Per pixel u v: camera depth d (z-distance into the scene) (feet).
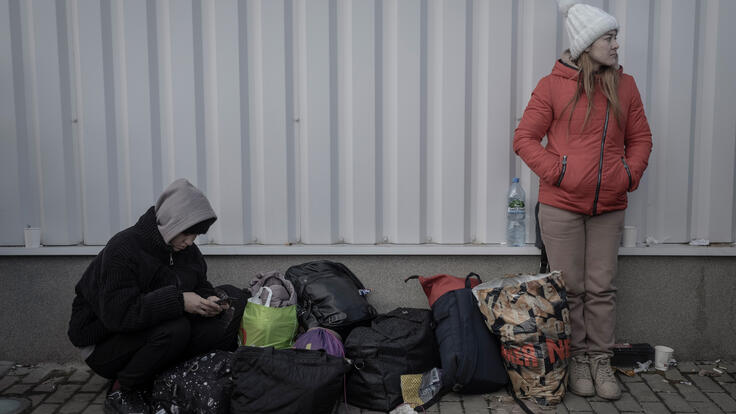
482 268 12.47
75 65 12.18
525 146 11.02
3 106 12.04
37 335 12.48
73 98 12.24
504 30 12.12
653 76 12.27
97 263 10.03
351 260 12.56
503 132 12.37
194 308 10.14
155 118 12.34
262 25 12.13
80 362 12.50
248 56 12.32
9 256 12.25
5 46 11.93
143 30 12.05
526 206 12.51
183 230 9.98
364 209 12.51
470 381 10.69
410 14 12.09
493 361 10.93
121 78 12.24
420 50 12.16
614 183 10.73
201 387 9.66
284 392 9.33
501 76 12.23
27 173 12.34
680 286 12.42
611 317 11.48
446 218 12.52
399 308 11.84
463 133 12.31
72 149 12.35
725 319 12.48
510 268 12.45
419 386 10.62
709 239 12.48
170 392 9.86
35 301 12.42
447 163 12.40
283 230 12.57
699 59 12.23
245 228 12.57
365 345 10.53
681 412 10.45
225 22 12.09
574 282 11.34
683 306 12.47
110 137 12.31
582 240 11.27
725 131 12.23
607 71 10.64
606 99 10.73
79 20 11.98
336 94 12.40
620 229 11.32
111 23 12.14
